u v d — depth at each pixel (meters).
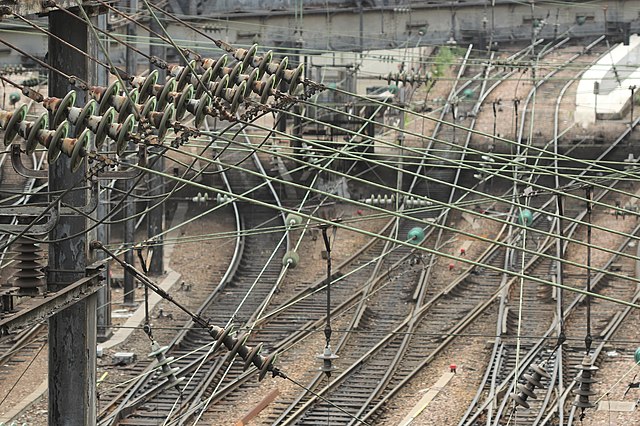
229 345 31.41
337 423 49.03
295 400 50.75
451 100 98.56
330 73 101.94
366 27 89.81
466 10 90.31
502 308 64.44
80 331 31.53
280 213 81.69
